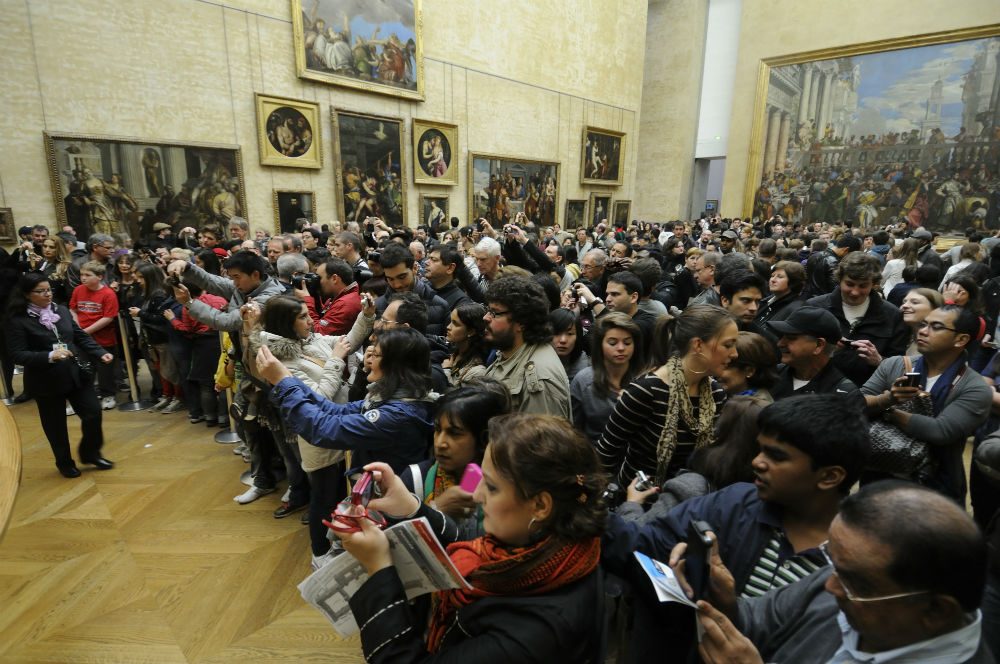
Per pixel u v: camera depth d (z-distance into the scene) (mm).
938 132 17875
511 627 986
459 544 1249
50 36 8344
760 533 1334
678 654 1381
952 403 2232
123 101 9117
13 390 5863
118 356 6203
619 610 2213
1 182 8156
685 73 22109
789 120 20438
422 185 14102
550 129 17625
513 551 1071
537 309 2295
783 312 3783
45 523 3578
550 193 18047
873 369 3012
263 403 3486
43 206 8562
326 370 3090
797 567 1254
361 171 12664
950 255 8352
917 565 768
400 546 1112
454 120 14633
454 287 4289
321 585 1171
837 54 19078
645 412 2020
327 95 11867
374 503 1314
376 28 12391
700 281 5074
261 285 4070
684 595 1076
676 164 22734
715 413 2023
